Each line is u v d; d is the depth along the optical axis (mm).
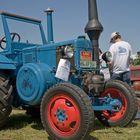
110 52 6426
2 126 5895
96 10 5730
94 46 5676
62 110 4805
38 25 6984
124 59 6824
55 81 5527
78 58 5434
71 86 4758
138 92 7402
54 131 4887
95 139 5113
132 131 5715
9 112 5766
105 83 5926
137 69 9016
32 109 6926
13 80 6105
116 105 6039
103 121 6219
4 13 6402
